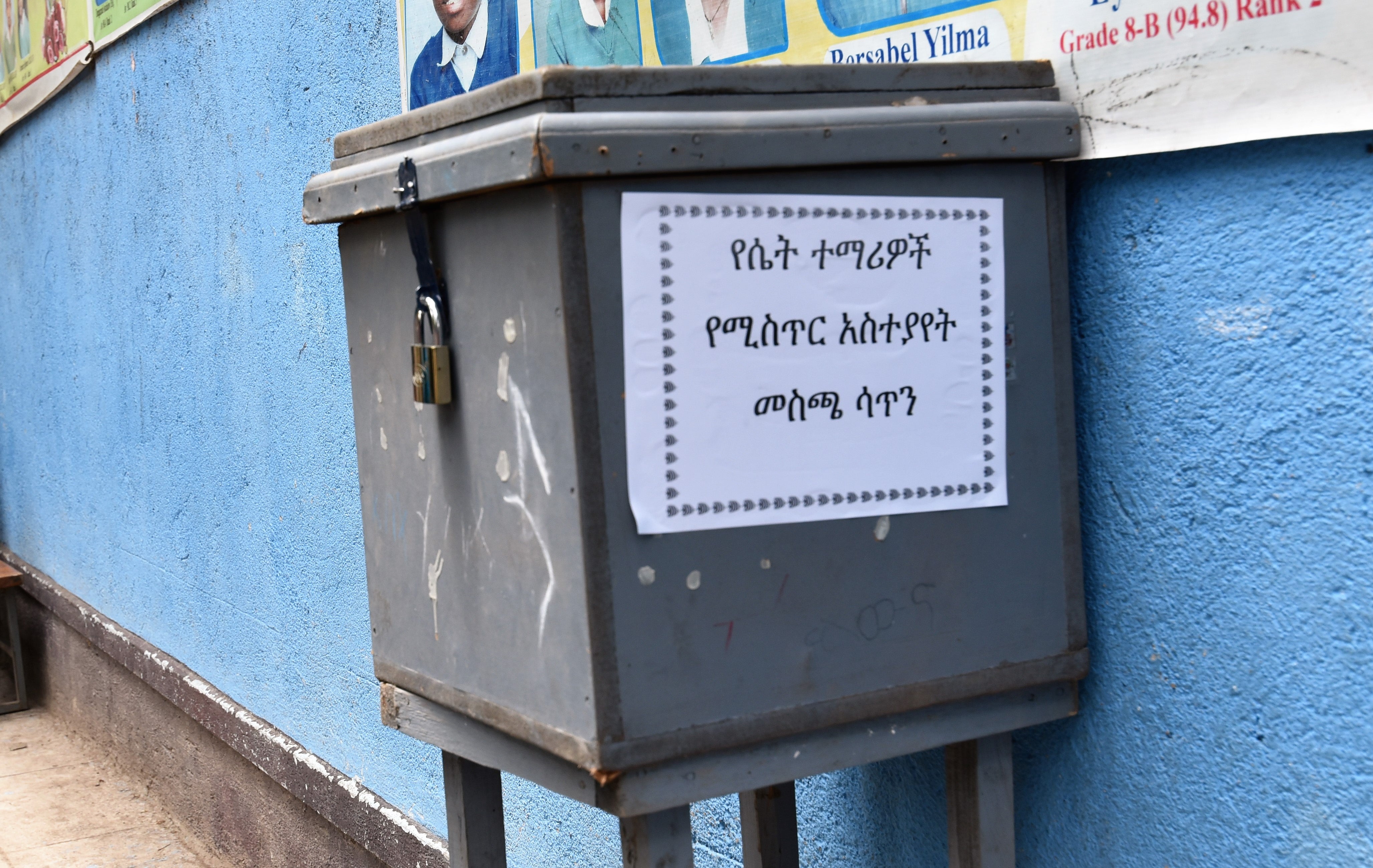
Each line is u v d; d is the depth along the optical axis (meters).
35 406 5.52
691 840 1.27
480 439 1.24
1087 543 1.39
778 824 1.67
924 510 1.23
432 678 1.39
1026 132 1.22
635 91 1.10
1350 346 1.12
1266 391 1.19
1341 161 1.11
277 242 3.09
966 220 1.22
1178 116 1.20
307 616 3.21
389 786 2.91
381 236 1.38
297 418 3.11
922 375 1.21
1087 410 1.37
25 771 4.92
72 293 4.79
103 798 4.55
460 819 1.61
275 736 3.42
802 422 1.17
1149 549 1.32
